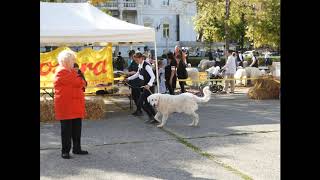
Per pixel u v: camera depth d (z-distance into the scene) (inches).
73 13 482.6
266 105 553.0
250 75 826.2
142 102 417.1
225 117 453.1
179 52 608.1
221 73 773.3
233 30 1255.5
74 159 280.5
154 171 250.1
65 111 277.9
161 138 344.2
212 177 236.7
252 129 379.2
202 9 998.4
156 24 2373.3
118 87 537.0
